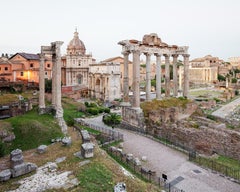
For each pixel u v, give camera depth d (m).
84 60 98.88
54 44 35.97
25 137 27.42
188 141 32.03
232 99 95.56
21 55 77.75
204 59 184.12
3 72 72.00
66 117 44.16
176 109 42.19
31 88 63.59
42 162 20.42
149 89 45.88
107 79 81.56
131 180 18.17
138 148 30.42
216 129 35.16
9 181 17.30
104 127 42.03
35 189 16.20
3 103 40.06
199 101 76.56
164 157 27.75
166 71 49.88
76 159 20.72
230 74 183.75
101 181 17.25
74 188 16.28
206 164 26.00
